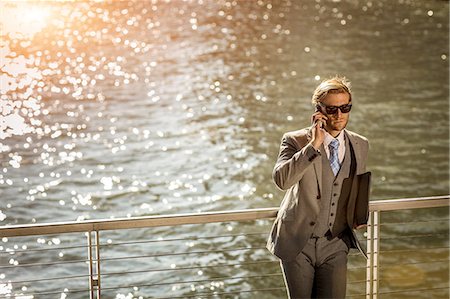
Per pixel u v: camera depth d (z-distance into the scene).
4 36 43.84
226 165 23.50
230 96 31.41
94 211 19.89
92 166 22.92
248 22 48.06
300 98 31.38
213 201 20.91
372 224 4.95
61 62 37.47
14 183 21.31
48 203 20.16
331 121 4.38
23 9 53.19
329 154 4.48
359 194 4.54
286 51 39.81
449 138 26.94
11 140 24.89
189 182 22.03
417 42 41.69
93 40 43.09
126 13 52.50
